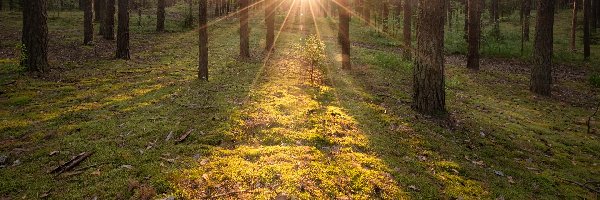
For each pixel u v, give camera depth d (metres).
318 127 7.90
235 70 14.44
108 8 23.73
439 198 5.57
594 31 40.03
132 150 6.47
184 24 33.91
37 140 6.98
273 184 5.30
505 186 6.44
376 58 19.53
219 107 9.01
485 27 40.66
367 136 7.74
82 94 10.26
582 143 9.56
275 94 10.64
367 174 5.88
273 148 6.61
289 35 29.61
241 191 5.09
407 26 20.56
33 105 9.20
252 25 37.12
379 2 40.34
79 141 6.90
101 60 16.14
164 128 7.49
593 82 18.81
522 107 12.98
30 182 5.44
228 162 5.95
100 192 5.09
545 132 10.14
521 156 8.18
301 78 13.27
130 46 21.14
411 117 9.52
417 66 9.98
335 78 14.01
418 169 6.49
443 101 9.98
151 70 14.02
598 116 12.62
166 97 10.00
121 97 9.98
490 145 8.46
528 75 20.23
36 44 12.77
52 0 43.53
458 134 8.84
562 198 6.44
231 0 47.62
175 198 4.89
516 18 51.28
